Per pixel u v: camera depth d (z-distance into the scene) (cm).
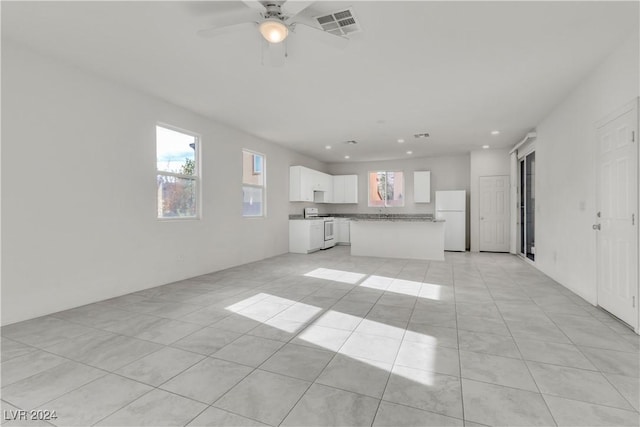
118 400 171
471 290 399
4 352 227
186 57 307
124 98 372
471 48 289
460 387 182
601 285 319
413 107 451
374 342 245
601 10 232
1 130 273
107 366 208
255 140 623
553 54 299
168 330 269
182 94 401
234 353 226
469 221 815
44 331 265
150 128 404
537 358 216
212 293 383
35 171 295
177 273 446
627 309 273
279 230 712
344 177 923
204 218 493
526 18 242
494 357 218
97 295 347
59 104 312
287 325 280
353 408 163
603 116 310
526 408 162
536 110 461
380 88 382
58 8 231
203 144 491
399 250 671
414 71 337
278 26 211
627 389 178
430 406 164
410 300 356
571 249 392
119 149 367
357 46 285
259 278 465
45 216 302
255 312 315
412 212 880
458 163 830
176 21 249
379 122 525
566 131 407
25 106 288
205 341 247
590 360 213
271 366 207
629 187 268
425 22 248
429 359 216
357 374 197
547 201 484
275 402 169
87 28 258
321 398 172
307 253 731
